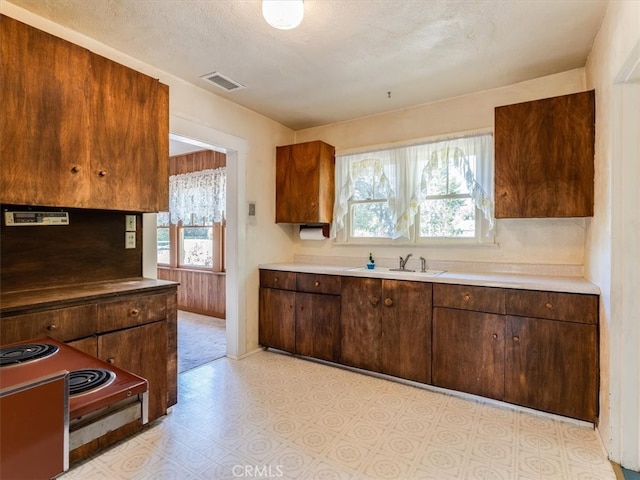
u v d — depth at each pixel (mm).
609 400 1818
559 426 2131
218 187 4887
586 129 2240
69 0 1815
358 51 2320
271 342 3479
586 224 2467
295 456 1835
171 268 5508
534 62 2469
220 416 2238
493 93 2898
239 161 3316
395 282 2779
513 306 2318
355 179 3588
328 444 1940
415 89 2922
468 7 1865
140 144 2176
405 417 2238
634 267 1749
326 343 3143
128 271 2465
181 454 1847
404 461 1799
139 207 2170
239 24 2029
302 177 3580
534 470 1729
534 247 2744
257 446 1920
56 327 1719
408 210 3209
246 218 3404
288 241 3955
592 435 2031
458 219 3053
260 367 3090
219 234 4922
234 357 3314
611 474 1699
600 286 2035
